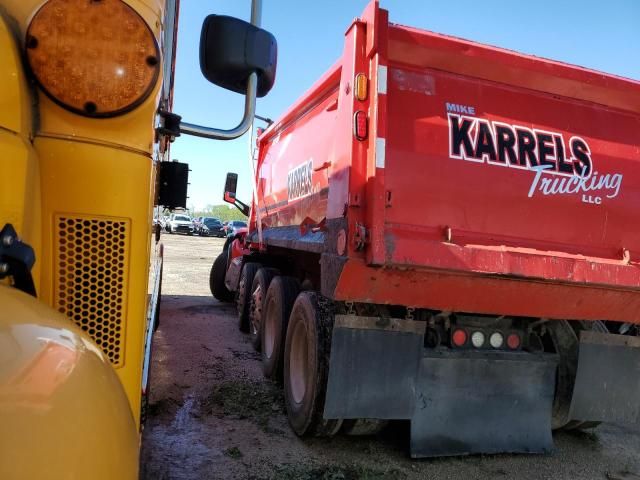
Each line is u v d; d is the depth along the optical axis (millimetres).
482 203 3164
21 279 1227
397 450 3760
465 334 3576
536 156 3305
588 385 3682
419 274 2979
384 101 2936
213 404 4441
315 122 4656
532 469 3598
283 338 4832
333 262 3080
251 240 7133
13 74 1335
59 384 833
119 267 1585
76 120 1502
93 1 1438
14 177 1278
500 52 3236
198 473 3299
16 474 701
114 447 877
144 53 1493
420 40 3084
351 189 2928
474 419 3539
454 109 3182
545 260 3113
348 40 3219
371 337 3342
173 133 2053
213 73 2104
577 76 3379
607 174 3451
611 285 3223
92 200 1533
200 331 7078
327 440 3867
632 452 4012
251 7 2258
